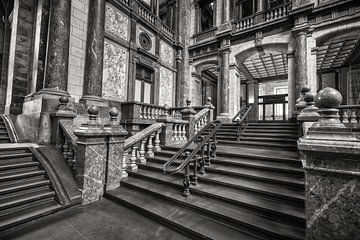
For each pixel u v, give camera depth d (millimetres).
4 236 2461
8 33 8625
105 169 3865
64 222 2826
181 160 4562
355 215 1558
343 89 12094
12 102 6730
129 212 3178
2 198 2920
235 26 11484
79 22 7281
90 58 7137
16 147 4055
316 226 1721
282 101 15219
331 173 1653
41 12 6660
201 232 2410
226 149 5199
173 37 12992
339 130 1666
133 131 7707
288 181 3074
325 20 8445
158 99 11430
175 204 3184
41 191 3322
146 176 4156
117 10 8836
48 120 4883
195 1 13750
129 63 9352
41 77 6434
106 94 8203
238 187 3236
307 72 8594
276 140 5645
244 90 16906
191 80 13375
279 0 10703
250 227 2408
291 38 9336
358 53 10250
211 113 7832
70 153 4129
